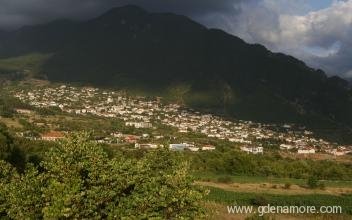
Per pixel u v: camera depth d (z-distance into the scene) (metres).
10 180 26.53
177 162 28.66
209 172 125.06
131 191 23.25
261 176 126.94
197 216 23.16
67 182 22.02
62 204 20.78
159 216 21.95
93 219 21.52
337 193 96.56
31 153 72.12
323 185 104.31
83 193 21.11
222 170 127.12
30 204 22.33
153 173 26.25
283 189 99.44
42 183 23.25
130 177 23.06
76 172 22.59
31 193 22.77
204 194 24.39
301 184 109.31
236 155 131.00
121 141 170.62
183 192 22.78
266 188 99.56
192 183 24.39
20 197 22.50
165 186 23.20
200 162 129.12
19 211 22.16
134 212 21.86
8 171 27.34
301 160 155.50
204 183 101.88
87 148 23.59
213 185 99.38
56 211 20.62
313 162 149.75
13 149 63.16
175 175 24.08
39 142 91.25
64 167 22.64
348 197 86.19
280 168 130.50
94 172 22.45
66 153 23.16
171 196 22.72
